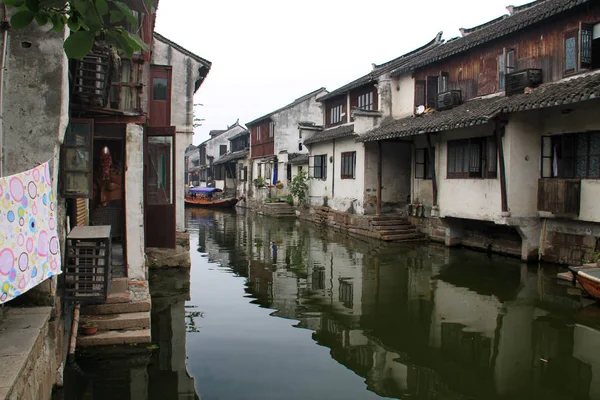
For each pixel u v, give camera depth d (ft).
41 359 14.71
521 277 36.52
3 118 17.07
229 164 138.21
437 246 52.06
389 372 20.47
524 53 43.57
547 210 38.99
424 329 25.76
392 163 63.72
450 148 49.32
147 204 29.63
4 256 12.23
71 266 20.34
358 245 53.98
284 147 101.14
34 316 15.51
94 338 22.06
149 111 35.14
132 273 25.34
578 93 32.63
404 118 60.70
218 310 29.27
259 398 17.95
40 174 14.16
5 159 17.08
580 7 38.04
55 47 17.51
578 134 37.60
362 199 64.54
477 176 45.39
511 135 40.22
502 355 22.20
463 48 49.19
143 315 23.66
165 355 21.86
